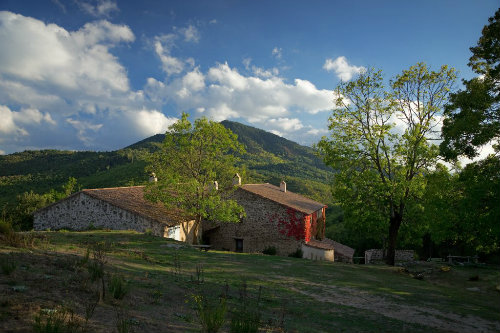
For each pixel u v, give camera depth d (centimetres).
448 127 1853
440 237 2203
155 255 1522
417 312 1152
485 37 1766
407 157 2444
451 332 970
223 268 1473
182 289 939
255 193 3231
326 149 2636
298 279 1455
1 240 1011
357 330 854
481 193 1598
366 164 2595
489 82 1717
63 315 493
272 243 3148
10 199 8569
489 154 1727
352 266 2220
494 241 1844
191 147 2745
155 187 2792
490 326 1094
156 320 596
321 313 969
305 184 10656
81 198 2795
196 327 612
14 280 635
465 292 1744
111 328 497
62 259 905
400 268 2319
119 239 1878
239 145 2866
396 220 2588
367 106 2534
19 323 450
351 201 2669
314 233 3559
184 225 2934
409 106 2509
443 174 2217
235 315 626
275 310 920
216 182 3138
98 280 777
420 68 2456
